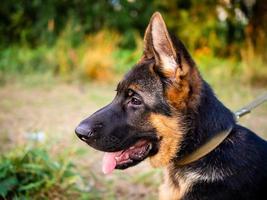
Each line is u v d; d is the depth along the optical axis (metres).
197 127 0.78
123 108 0.81
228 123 0.78
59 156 1.20
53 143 1.38
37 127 1.66
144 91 0.80
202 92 0.79
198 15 3.11
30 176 1.06
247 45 2.84
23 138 1.50
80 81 2.62
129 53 3.07
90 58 2.70
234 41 3.05
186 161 0.78
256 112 1.94
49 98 2.21
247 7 2.82
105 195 1.13
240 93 2.26
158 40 0.80
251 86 2.48
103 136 0.79
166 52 0.79
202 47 3.03
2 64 2.76
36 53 2.94
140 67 0.82
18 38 3.28
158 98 0.79
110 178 1.24
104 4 3.33
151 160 0.82
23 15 3.28
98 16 3.31
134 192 1.17
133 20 3.38
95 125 0.80
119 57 3.01
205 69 2.67
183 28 3.13
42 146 1.29
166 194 0.82
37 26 3.24
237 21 3.01
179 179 0.79
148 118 0.80
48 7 3.24
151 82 0.80
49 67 2.77
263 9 2.78
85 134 0.79
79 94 2.32
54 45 3.04
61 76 2.66
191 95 0.78
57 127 1.69
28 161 1.09
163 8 3.28
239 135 0.78
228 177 0.75
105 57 2.74
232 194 0.74
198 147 0.77
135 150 0.81
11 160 1.08
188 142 0.78
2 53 2.97
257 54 2.73
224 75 2.60
